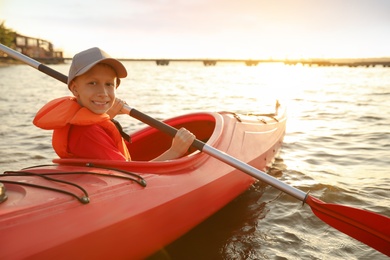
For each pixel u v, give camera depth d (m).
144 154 3.29
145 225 1.75
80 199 1.52
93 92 1.77
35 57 69.06
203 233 2.36
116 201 1.65
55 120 1.78
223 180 2.45
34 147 4.48
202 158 2.43
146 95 12.52
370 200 2.91
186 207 2.06
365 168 3.78
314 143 4.93
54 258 1.33
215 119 3.15
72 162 1.86
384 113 7.87
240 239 2.30
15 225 1.29
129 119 6.54
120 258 1.64
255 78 28.94
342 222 2.00
